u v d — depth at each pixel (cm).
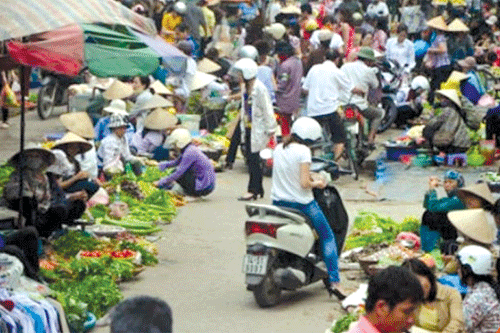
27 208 1320
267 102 1750
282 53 2083
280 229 1198
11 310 952
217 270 1376
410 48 2780
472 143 2072
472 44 2762
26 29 1166
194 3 2845
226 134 2233
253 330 1145
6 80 2355
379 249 1380
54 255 1330
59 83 2500
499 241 1238
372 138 2130
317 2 3366
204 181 1772
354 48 2702
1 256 1056
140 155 1988
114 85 2116
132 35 1339
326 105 1936
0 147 2147
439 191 1830
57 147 1489
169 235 1550
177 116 2180
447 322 976
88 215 1509
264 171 1998
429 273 911
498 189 1769
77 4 1252
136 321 514
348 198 1811
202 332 1134
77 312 1101
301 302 1246
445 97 2039
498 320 971
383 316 629
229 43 2855
